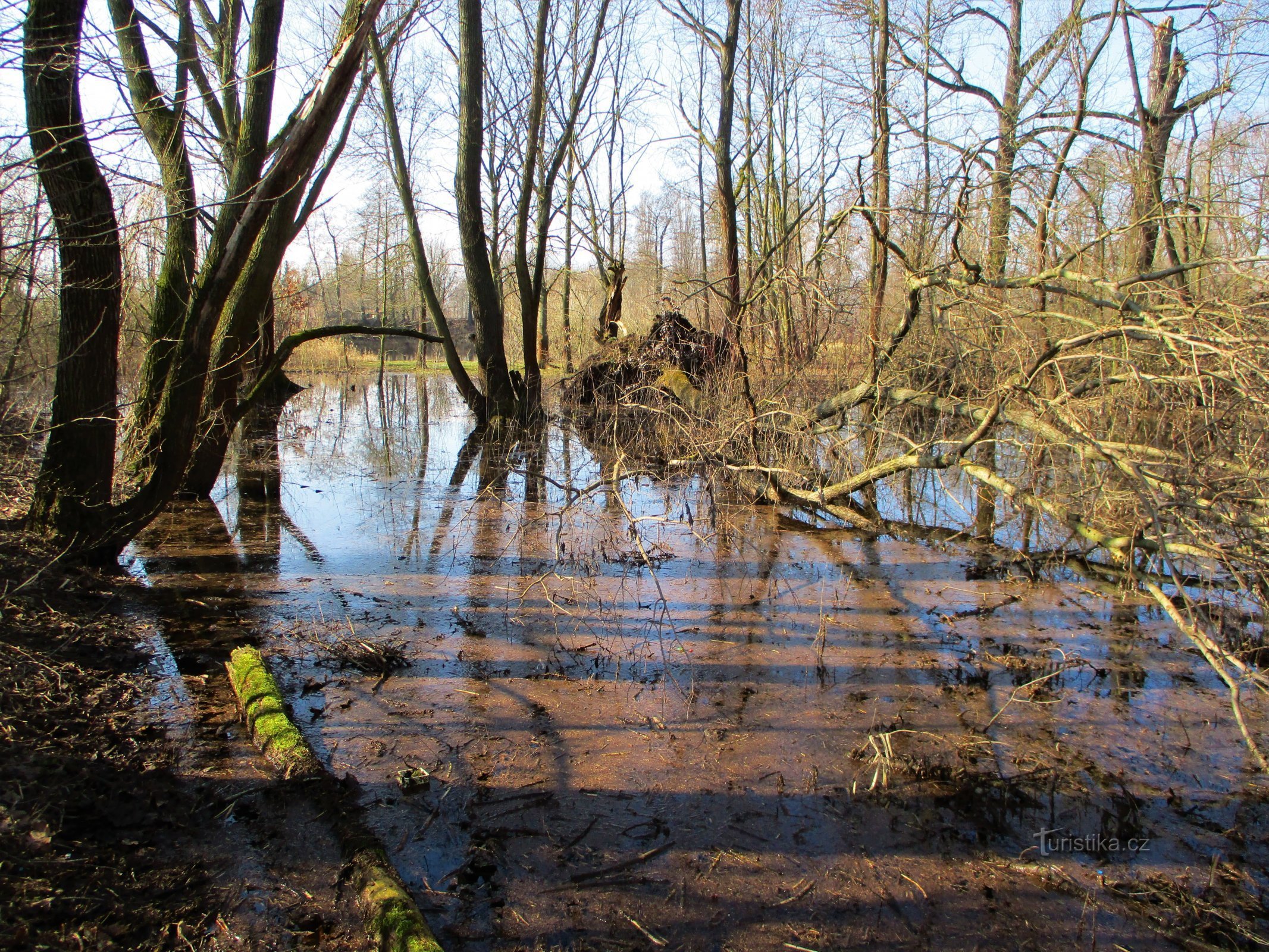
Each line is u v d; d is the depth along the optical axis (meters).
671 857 3.21
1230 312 5.39
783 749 4.00
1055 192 8.44
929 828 3.42
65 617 4.96
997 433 8.20
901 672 4.89
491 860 3.16
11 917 2.54
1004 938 2.84
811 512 8.94
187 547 7.25
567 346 25.16
